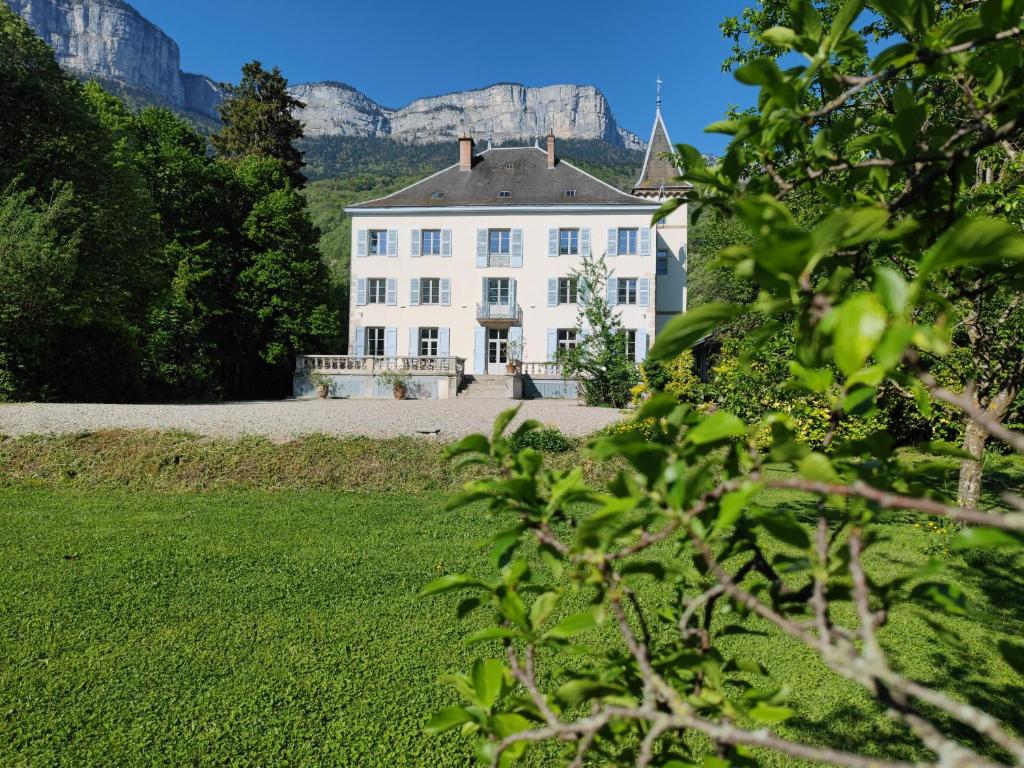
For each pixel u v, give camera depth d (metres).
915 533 6.45
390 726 3.14
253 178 29.84
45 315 16.56
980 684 3.52
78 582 5.10
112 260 18.55
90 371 18.67
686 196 1.19
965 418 5.29
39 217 15.83
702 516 0.88
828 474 0.67
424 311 29.98
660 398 0.85
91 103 21.00
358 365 28.02
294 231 29.12
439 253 30.00
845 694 3.39
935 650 3.91
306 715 3.24
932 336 0.57
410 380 27.08
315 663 3.78
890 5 0.98
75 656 3.84
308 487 9.03
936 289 1.27
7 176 16.89
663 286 31.48
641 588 4.80
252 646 4.00
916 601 0.87
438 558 5.88
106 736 3.04
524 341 29.61
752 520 1.02
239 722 3.17
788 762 2.83
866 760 0.60
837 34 0.95
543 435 10.52
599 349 21.16
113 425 11.41
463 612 1.12
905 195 1.00
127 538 6.41
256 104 37.12
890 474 0.90
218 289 27.39
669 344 0.81
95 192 18.42
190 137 28.16
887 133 1.11
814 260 0.70
